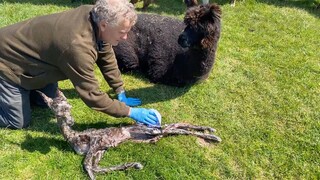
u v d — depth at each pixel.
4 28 1.21
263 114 1.44
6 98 1.24
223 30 1.94
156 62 1.56
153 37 1.58
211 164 1.23
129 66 1.62
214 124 1.39
